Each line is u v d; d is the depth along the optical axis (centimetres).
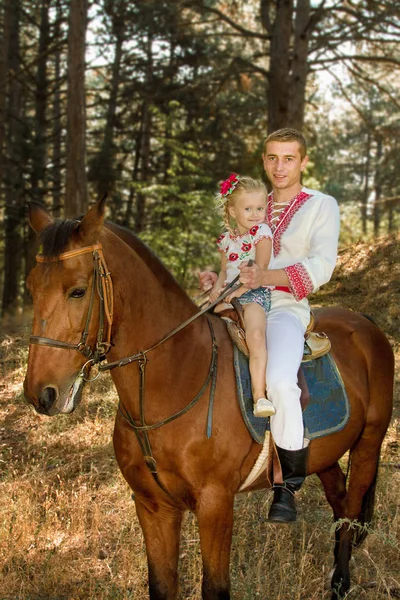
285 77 1433
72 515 449
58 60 2439
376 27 1348
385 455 519
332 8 1344
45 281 267
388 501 445
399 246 1045
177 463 301
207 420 302
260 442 313
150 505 315
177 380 305
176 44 1886
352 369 374
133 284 297
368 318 417
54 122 2433
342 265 1035
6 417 650
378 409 388
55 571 391
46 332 267
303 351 329
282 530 427
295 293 318
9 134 2145
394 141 1605
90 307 273
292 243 338
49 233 272
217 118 1942
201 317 330
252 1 1565
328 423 339
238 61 1447
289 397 304
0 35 2089
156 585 314
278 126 1445
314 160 1862
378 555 406
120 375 304
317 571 390
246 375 318
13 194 1942
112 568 398
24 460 561
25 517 441
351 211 2427
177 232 1484
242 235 335
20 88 2195
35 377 265
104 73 2564
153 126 2216
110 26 2034
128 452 311
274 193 359
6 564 402
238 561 397
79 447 577
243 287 324
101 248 278
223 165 1970
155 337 304
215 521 303
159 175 2345
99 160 2028
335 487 402
